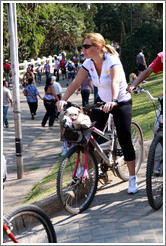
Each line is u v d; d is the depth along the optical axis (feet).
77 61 106.22
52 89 44.91
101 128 15.30
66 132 13.23
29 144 37.58
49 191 18.65
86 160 14.44
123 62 78.64
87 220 13.41
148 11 178.19
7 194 22.99
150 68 13.87
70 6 141.18
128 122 14.65
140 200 14.20
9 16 25.58
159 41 76.74
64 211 15.20
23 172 26.81
